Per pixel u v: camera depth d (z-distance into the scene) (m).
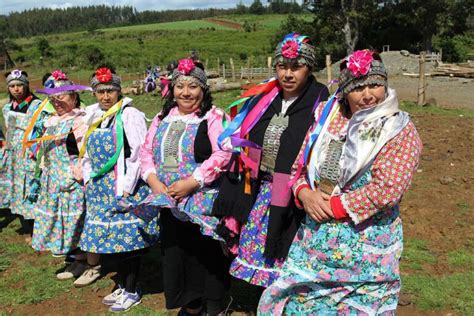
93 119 4.22
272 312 2.83
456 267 4.68
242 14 137.75
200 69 3.63
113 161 4.05
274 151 3.20
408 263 4.75
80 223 4.73
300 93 3.23
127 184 4.02
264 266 3.25
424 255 4.89
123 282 4.37
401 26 39.78
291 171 3.03
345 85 2.65
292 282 2.76
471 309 3.97
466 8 39.34
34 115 5.16
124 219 4.09
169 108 3.83
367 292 2.70
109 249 4.08
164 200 3.45
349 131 2.62
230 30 89.50
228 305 3.94
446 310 4.00
